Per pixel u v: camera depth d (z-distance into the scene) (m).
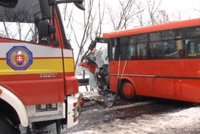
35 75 5.79
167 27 12.93
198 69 11.92
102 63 15.83
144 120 10.52
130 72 14.57
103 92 15.44
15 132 5.98
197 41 11.90
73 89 6.08
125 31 14.74
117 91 15.09
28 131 6.16
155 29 13.39
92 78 15.88
